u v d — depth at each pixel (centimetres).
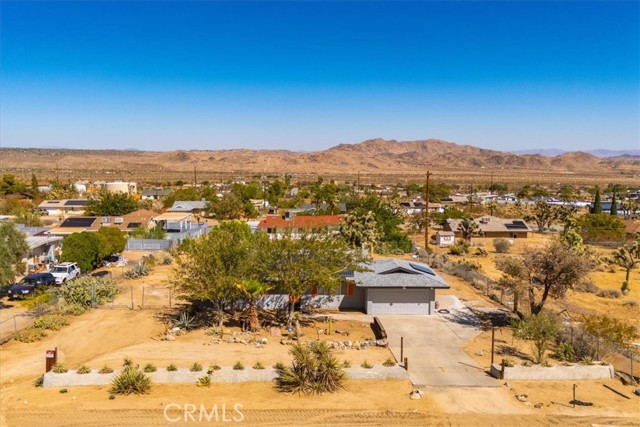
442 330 3106
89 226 6469
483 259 6281
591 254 6106
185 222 7306
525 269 3222
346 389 2194
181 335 2891
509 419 1958
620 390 2242
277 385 2217
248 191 12644
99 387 2173
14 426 1836
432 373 2402
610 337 2741
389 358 2581
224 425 1872
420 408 2030
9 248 3512
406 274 3516
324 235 3634
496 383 2291
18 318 3155
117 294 3769
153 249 6019
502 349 2769
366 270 3341
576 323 3309
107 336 2872
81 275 4275
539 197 16112
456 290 4175
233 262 3011
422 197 15588
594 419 1966
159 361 2458
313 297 3547
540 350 2498
